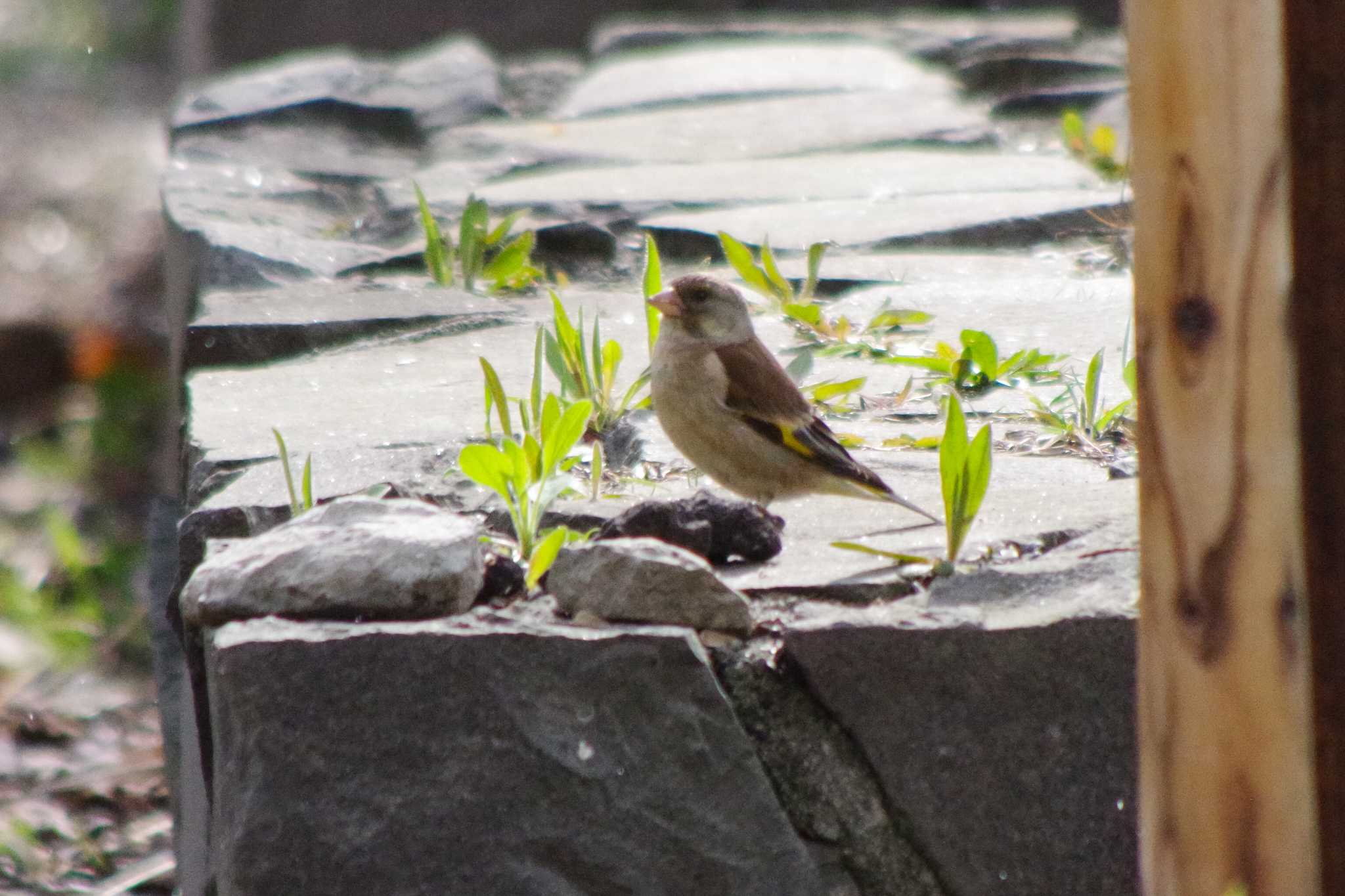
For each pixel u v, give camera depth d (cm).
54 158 4506
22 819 1249
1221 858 471
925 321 1030
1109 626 530
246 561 548
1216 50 439
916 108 1855
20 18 5344
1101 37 2431
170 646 1188
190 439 837
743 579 598
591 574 548
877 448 822
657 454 817
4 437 2562
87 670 1623
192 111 1894
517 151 1692
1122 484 722
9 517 2200
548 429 676
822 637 539
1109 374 933
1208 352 451
